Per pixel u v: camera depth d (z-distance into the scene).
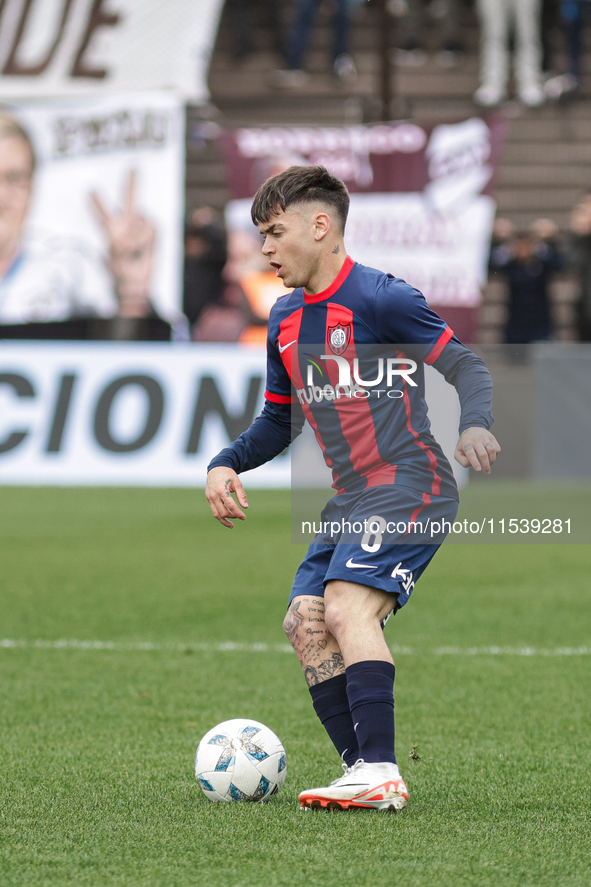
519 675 18.52
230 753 10.96
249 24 60.38
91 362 48.12
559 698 16.78
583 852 9.06
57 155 54.50
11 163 54.16
